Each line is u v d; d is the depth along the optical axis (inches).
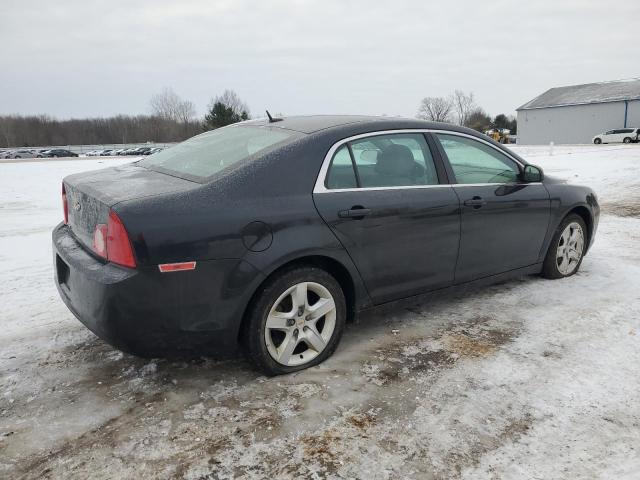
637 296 167.9
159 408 107.0
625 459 90.3
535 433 97.7
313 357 123.0
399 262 133.1
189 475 87.5
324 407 106.9
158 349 104.8
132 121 4050.2
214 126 2402.8
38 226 321.7
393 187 132.3
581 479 85.7
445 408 106.1
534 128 2401.6
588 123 2206.0
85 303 104.6
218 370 122.5
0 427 100.7
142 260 97.7
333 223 118.7
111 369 123.5
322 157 121.4
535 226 167.9
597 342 135.0
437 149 144.8
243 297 108.2
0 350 133.6
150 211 100.0
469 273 151.7
